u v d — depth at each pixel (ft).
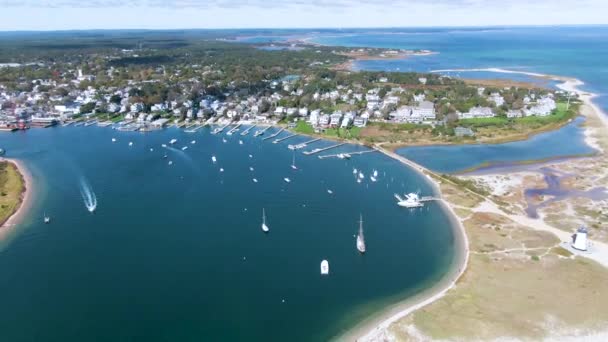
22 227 597.93
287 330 398.01
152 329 400.06
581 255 503.20
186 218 622.95
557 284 448.65
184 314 419.74
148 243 552.41
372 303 433.48
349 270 491.72
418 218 621.31
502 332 384.47
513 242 539.29
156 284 466.29
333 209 653.71
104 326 403.95
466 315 407.44
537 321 396.37
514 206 649.61
